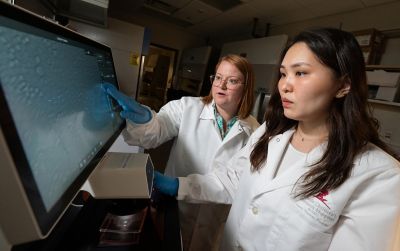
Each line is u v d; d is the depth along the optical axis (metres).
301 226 0.59
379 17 2.57
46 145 0.32
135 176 0.55
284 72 0.61
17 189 0.23
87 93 0.50
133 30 2.03
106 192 0.56
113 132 0.66
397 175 0.52
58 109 0.37
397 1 2.43
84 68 0.50
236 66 1.06
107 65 0.68
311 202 0.59
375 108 2.09
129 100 0.73
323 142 0.66
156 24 5.03
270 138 0.80
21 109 0.27
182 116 1.12
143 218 0.56
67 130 0.39
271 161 0.73
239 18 3.84
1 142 0.21
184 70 5.41
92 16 1.71
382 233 0.51
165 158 1.33
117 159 0.62
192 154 1.09
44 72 0.34
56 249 0.45
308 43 0.54
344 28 2.89
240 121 1.12
